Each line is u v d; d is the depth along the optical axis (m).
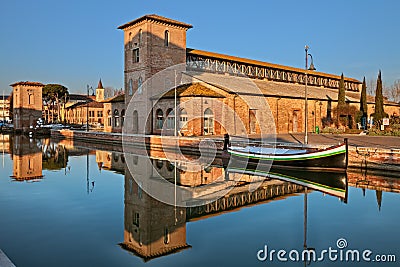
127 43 51.31
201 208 15.45
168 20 48.72
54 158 34.31
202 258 10.08
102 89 109.44
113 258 10.08
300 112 55.84
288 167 25.33
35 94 81.06
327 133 51.72
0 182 21.58
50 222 13.46
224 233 12.16
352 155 24.77
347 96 69.94
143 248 10.79
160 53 48.69
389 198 17.12
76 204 16.17
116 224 13.19
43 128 72.44
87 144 50.50
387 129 46.00
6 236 11.95
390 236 11.91
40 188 19.81
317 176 23.25
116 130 55.53
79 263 9.76
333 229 12.66
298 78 68.50
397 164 22.53
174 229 12.62
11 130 82.06
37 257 10.16
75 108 107.31
